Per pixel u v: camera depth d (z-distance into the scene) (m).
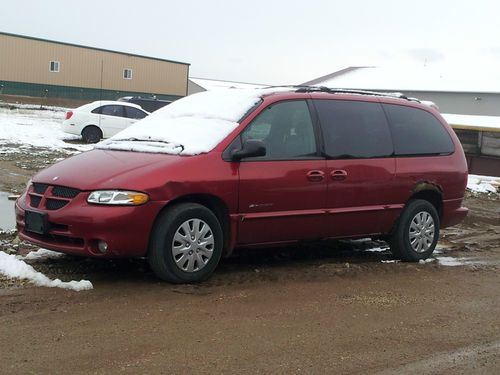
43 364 3.87
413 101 7.62
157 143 6.03
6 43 50.88
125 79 58.78
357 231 6.86
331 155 6.53
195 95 7.12
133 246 5.35
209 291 5.57
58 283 5.42
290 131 6.33
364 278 6.41
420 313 5.34
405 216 7.18
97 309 4.91
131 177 5.37
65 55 54.38
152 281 5.72
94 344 4.23
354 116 6.87
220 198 5.75
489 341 4.72
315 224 6.45
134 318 4.77
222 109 6.31
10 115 34.97
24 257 6.37
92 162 5.76
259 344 4.40
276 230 6.19
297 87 6.84
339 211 6.57
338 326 4.88
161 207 5.42
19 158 15.89
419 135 7.41
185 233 5.57
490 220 11.12
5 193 10.62
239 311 5.08
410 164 7.17
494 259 7.75
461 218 7.90
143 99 26.52
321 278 6.29
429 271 6.91
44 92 53.41
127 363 3.95
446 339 4.72
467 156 17.30
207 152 5.77
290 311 5.17
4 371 3.75
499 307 5.61
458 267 7.19
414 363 4.21
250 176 5.91
